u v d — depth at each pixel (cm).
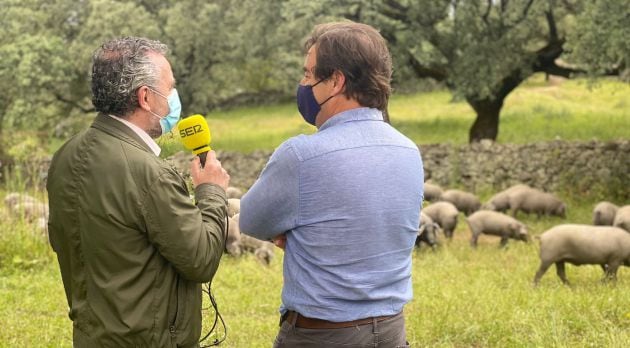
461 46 2134
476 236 1405
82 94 2561
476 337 678
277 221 267
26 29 2547
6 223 1033
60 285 839
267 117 3625
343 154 263
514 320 709
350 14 2123
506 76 2162
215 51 2583
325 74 269
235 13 2534
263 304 793
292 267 270
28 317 690
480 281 960
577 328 694
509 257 1259
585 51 1816
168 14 2461
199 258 264
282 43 2497
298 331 272
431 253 1308
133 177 262
